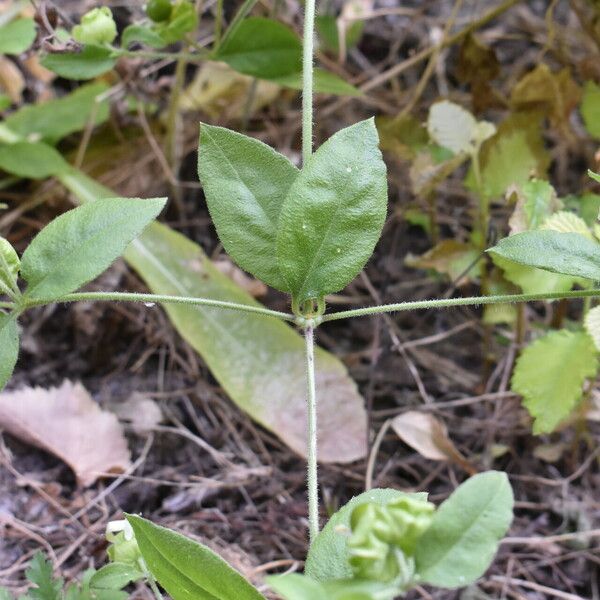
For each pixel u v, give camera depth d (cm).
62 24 42
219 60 42
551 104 45
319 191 31
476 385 44
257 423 43
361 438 41
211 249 48
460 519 26
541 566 39
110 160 50
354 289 47
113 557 31
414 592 38
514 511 41
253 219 32
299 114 52
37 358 44
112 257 30
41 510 40
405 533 26
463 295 45
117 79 51
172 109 47
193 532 40
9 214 48
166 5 40
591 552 39
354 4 55
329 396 41
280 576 26
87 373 44
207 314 43
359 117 53
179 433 43
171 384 44
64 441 41
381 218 31
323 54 54
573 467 42
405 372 45
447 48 56
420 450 40
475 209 47
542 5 59
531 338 43
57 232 30
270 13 50
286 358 42
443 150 44
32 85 52
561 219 35
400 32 58
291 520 40
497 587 39
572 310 45
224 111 51
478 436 43
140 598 37
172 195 49
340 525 27
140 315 45
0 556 38
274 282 32
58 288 30
